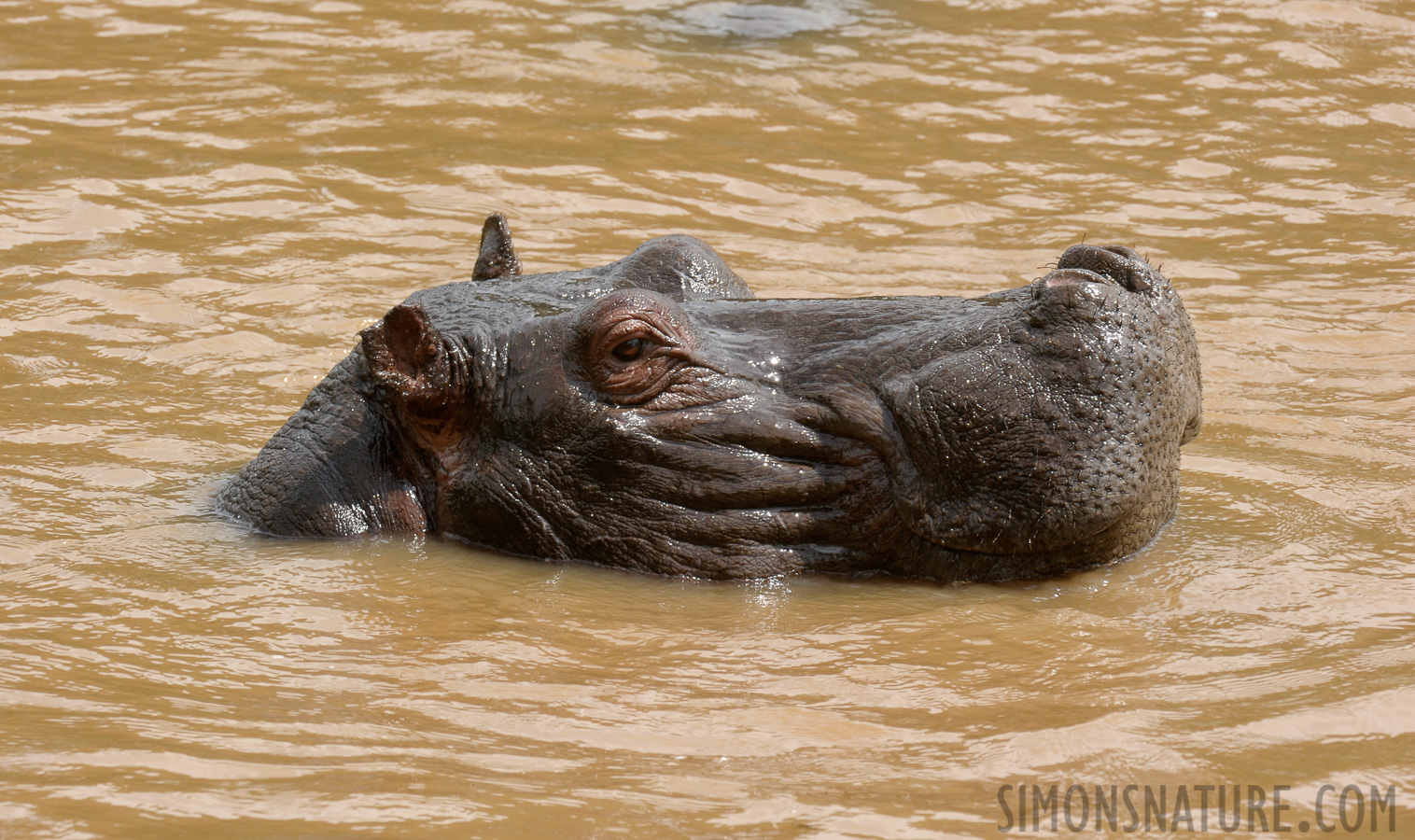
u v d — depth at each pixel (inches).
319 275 713.6
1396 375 607.5
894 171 909.8
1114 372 388.5
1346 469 496.7
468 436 442.6
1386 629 366.6
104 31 1103.6
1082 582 404.2
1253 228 832.3
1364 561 414.6
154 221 778.8
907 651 363.3
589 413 424.2
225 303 674.8
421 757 299.6
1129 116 1015.0
